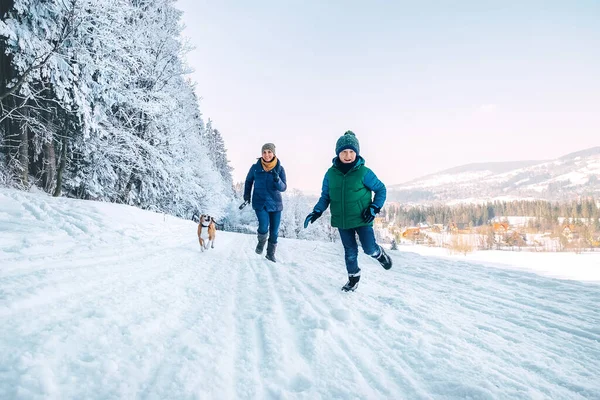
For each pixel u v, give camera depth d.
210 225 7.29
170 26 16.50
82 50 9.59
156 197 17.34
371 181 3.17
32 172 13.16
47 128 11.29
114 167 14.77
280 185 5.52
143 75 14.79
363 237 3.21
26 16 8.80
